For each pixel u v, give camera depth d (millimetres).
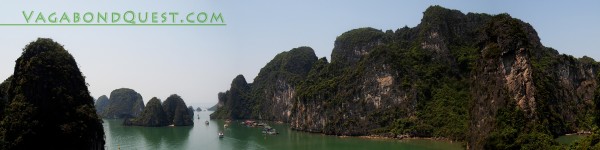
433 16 140125
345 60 173750
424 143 100938
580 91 118812
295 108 154000
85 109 71562
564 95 108188
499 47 80312
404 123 115875
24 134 63469
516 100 75375
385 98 124125
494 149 71812
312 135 130375
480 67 85125
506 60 78500
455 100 115938
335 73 165250
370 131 121812
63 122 67625
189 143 117250
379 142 107375
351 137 121875
